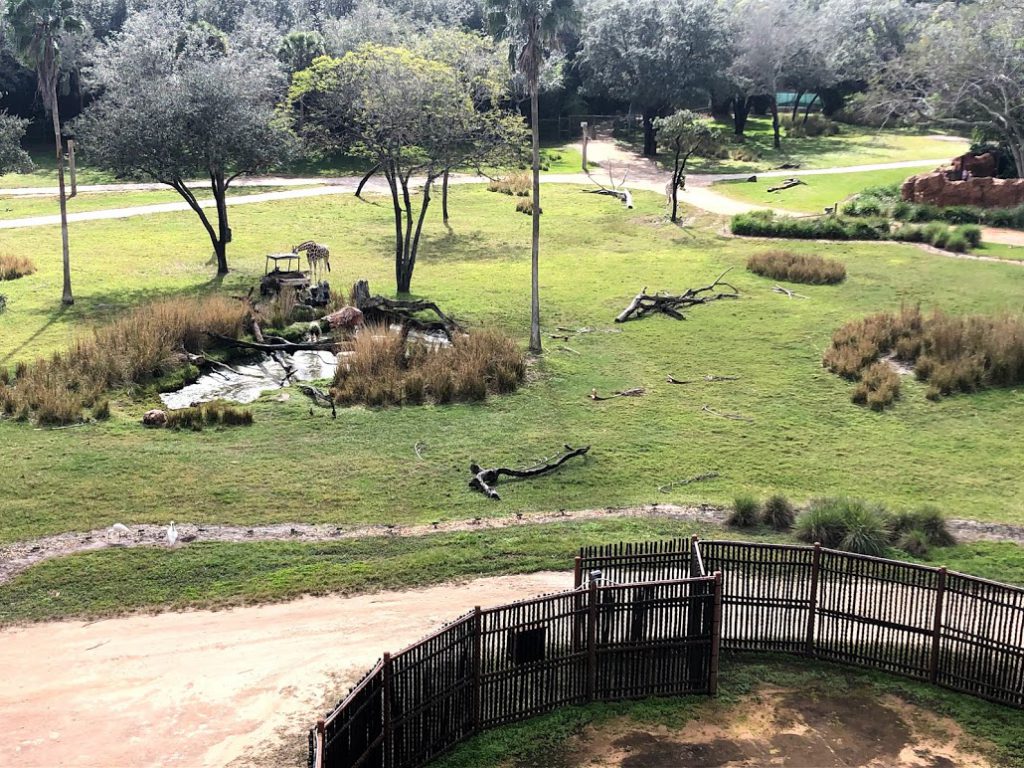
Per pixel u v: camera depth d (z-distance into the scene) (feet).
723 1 304.91
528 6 111.14
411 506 76.95
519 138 149.59
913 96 214.69
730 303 136.15
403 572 64.64
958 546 70.69
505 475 83.20
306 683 50.88
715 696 51.21
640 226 184.75
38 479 78.59
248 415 94.02
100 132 136.46
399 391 100.32
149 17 216.54
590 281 147.84
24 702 48.93
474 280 148.05
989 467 87.04
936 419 98.12
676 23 249.96
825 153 260.42
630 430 94.27
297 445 88.84
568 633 49.88
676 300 133.90
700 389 105.70
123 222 180.55
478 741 47.24
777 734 48.06
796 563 54.80
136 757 44.45
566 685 50.06
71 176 208.03
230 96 139.03
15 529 70.18
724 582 55.62
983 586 50.65
